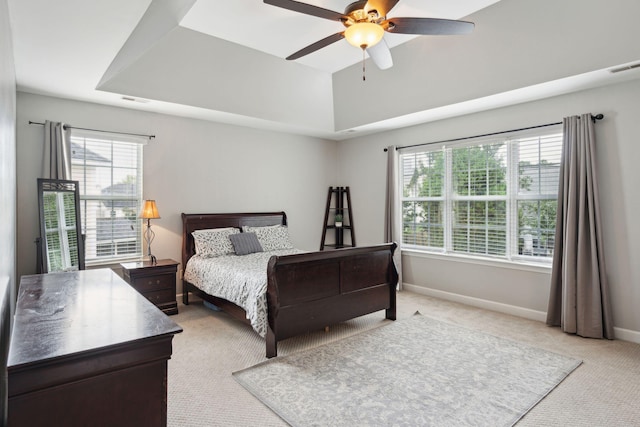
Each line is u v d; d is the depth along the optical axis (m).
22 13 2.04
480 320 3.88
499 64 3.41
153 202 4.05
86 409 1.09
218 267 3.83
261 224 5.30
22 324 1.31
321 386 2.47
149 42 3.23
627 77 3.17
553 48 3.06
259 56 3.99
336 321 3.38
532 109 3.89
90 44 2.48
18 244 3.54
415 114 4.47
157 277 3.97
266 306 2.99
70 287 1.94
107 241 4.11
